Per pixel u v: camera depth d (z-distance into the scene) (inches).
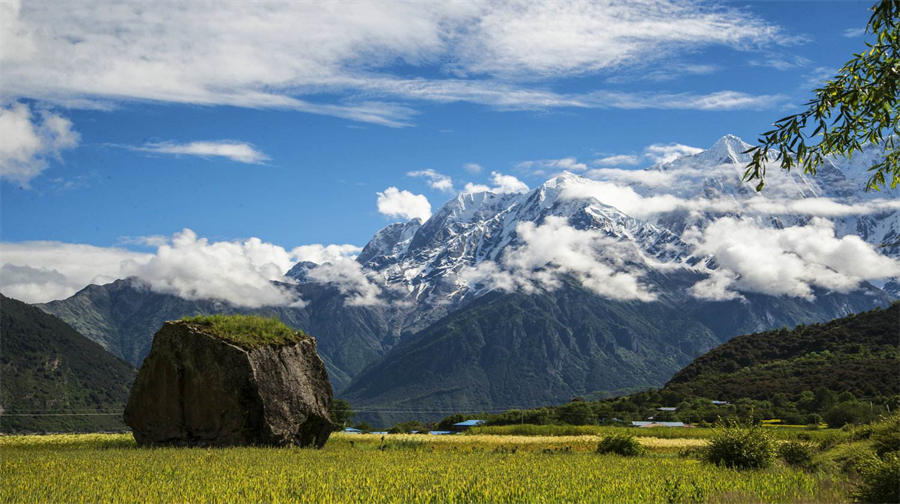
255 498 892.6
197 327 1637.6
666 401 6112.2
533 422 5167.3
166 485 970.1
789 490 1056.2
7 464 1178.6
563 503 917.2
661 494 1001.5
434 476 1117.1
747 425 1464.1
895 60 567.2
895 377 5118.1
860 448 1334.9
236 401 1561.3
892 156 633.0
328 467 1202.0
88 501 874.8
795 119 593.6
